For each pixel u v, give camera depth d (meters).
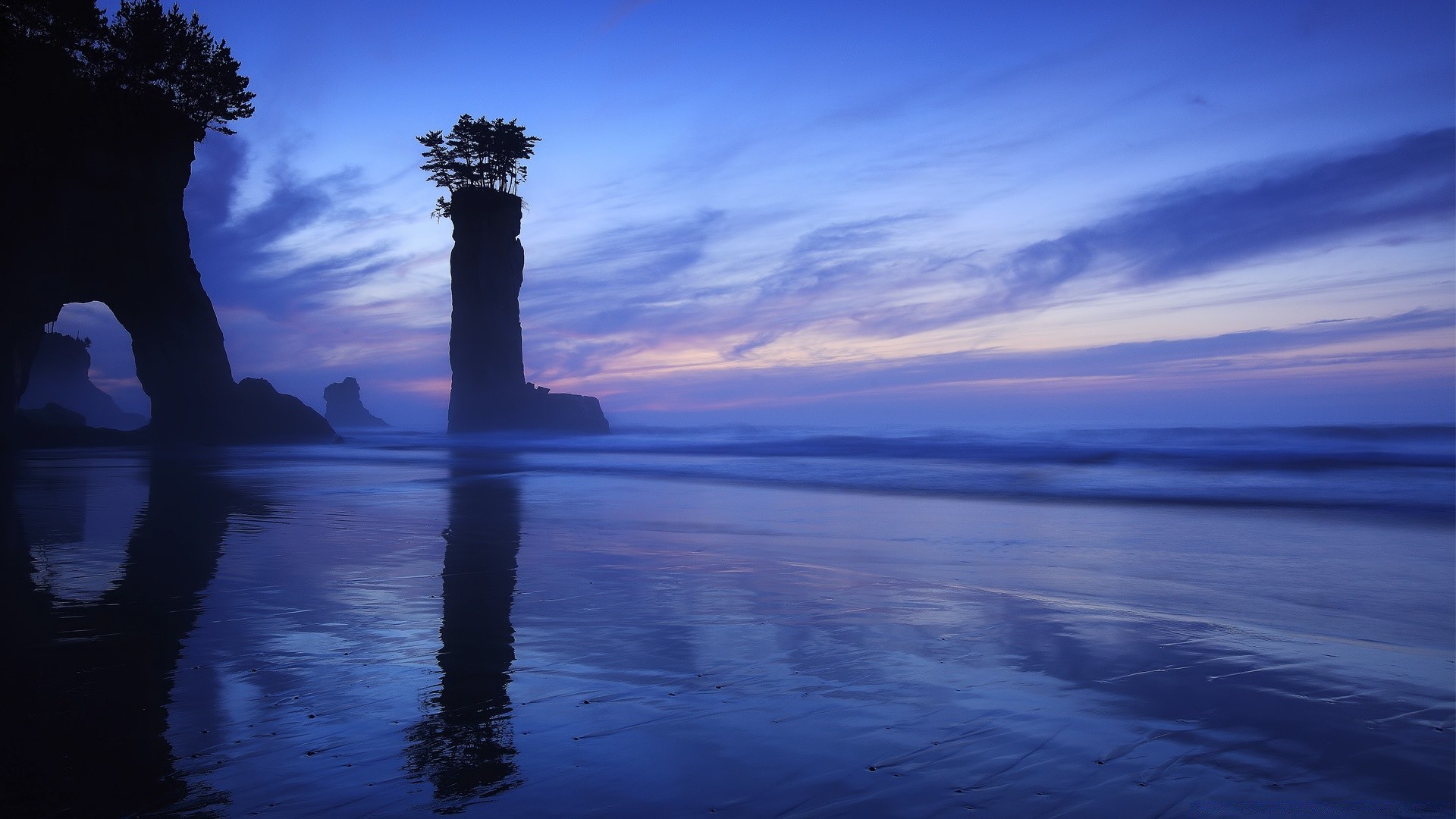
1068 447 36.50
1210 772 3.17
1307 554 9.59
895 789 2.97
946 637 5.41
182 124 48.22
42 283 42.91
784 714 3.84
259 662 4.62
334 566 7.98
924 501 16.00
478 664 4.63
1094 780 3.07
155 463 27.80
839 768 3.16
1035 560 9.02
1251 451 30.33
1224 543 10.42
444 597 6.57
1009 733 3.59
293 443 55.00
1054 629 5.68
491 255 87.38
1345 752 3.39
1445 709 3.98
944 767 3.19
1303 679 4.48
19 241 40.94
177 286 49.00
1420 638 5.55
